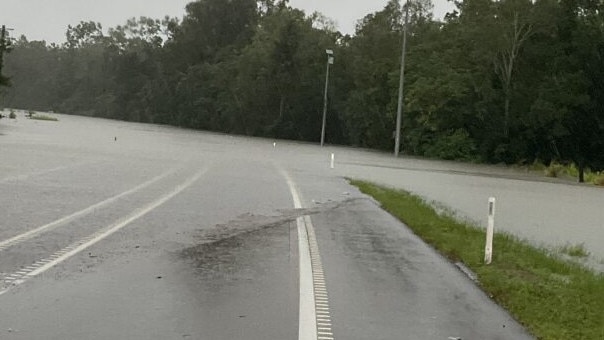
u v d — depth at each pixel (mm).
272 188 20891
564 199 26859
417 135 68625
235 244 10672
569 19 62000
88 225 11797
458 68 66562
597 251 13453
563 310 7383
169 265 8820
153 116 132625
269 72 100188
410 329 6461
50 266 8406
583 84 58875
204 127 117688
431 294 8023
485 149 64750
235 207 15594
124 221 12453
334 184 23688
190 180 22000
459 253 10852
